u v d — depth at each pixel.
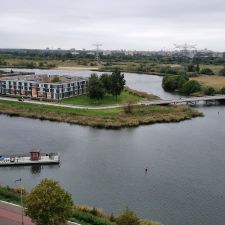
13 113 191.25
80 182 106.19
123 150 136.50
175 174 114.31
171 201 95.94
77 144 142.38
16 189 90.94
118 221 69.25
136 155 131.12
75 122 176.00
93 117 180.38
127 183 106.44
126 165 120.81
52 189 66.69
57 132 158.88
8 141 143.00
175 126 176.75
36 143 141.38
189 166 121.50
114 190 101.44
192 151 137.25
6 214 75.94
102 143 144.88
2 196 84.38
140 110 196.12
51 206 64.56
